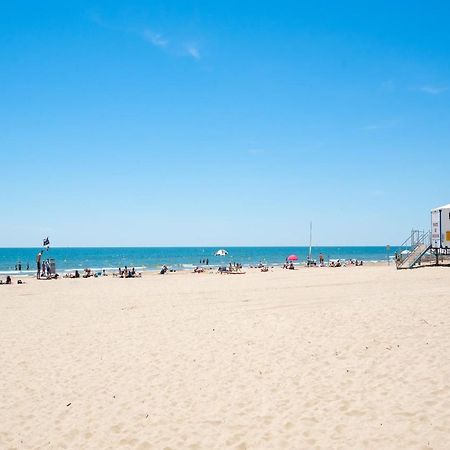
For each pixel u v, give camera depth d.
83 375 9.23
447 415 5.99
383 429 5.91
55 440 6.59
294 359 9.13
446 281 20.69
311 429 6.21
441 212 31.70
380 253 148.88
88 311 17.27
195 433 6.49
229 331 12.01
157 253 152.62
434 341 9.11
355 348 9.30
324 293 18.64
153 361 9.86
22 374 9.46
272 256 121.19
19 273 50.62
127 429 6.78
